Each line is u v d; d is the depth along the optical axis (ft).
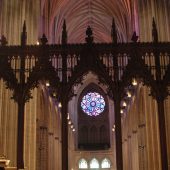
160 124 55.42
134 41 58.03
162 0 99.04
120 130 55.26
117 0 157.79
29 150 90.53
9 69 57.11
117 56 57.72
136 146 143.23
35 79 57.00
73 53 57.88
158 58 57.31
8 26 82.02
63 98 56.49
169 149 81.61
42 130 127.03
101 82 57.11
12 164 74.74
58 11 157.69
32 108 97.14
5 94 73.56
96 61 57.36
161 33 95.09
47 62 57.31
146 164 108.27
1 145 72.49
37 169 119.75
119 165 53.88
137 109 124.57
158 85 56.59
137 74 57.06
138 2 111.96
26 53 57.62
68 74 59.67
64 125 55.62
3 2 83.10
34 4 108.68
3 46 57.57
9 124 75.36
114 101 56.34
